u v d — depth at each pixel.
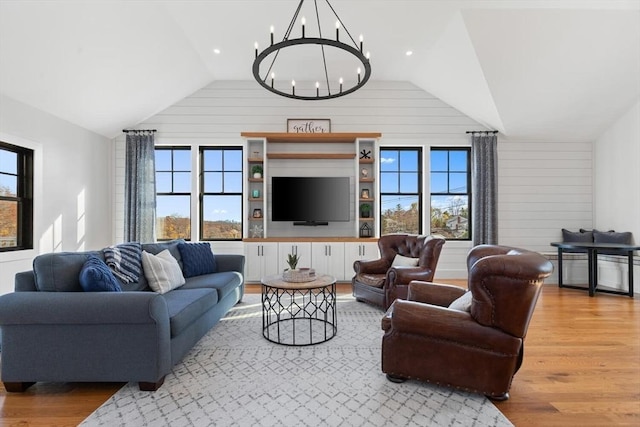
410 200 5.62
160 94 4.88
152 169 5.17
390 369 2.13
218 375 2.24
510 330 1.86
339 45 2.44
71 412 1.82
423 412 1.83
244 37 4.08
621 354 2.60
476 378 1.93
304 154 5.26
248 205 5.27
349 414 1.80
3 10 2.66
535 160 5.47
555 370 2.33
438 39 4.09
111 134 5.17
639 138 4.65
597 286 5.04
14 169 3.68
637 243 4.69
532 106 4.68
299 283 2.86
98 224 4.98
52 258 2.22
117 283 2.41
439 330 1.97
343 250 5.08
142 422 1.74
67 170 4.33
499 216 5.46
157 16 3.52
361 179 5.27
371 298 3.78
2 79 3.20
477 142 5.30
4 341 1.99
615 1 3.23
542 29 3.60
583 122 5.03
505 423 1.74
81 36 3.25
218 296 3.02
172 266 3.13
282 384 2.12
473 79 4.43
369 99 5.44
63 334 1.99
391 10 3.52
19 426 1.71
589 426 1.73
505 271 1.82
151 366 2.00
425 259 3.62
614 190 5.06
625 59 3.91
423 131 5.46
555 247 5.43
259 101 5.41
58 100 3.88
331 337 2.93
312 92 5.45
